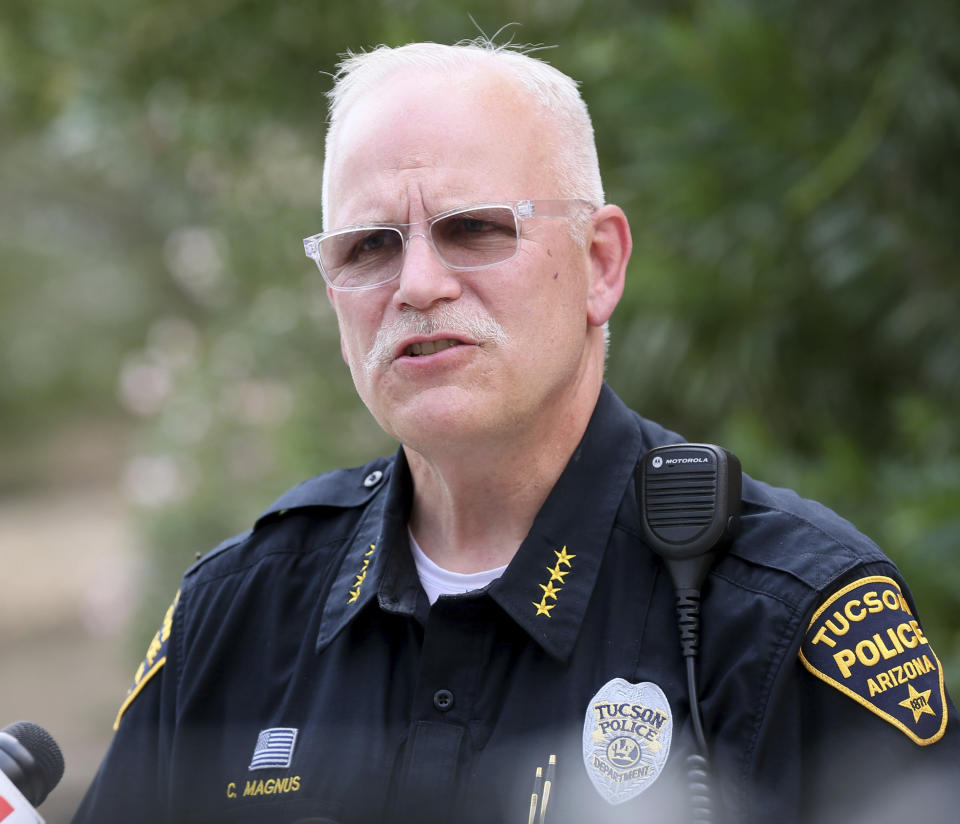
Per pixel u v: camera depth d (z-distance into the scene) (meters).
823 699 3.10
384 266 3.49
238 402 13.52
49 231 24.27
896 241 6.91
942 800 2.97
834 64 6.83
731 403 7.83
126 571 14.62
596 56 7.77
